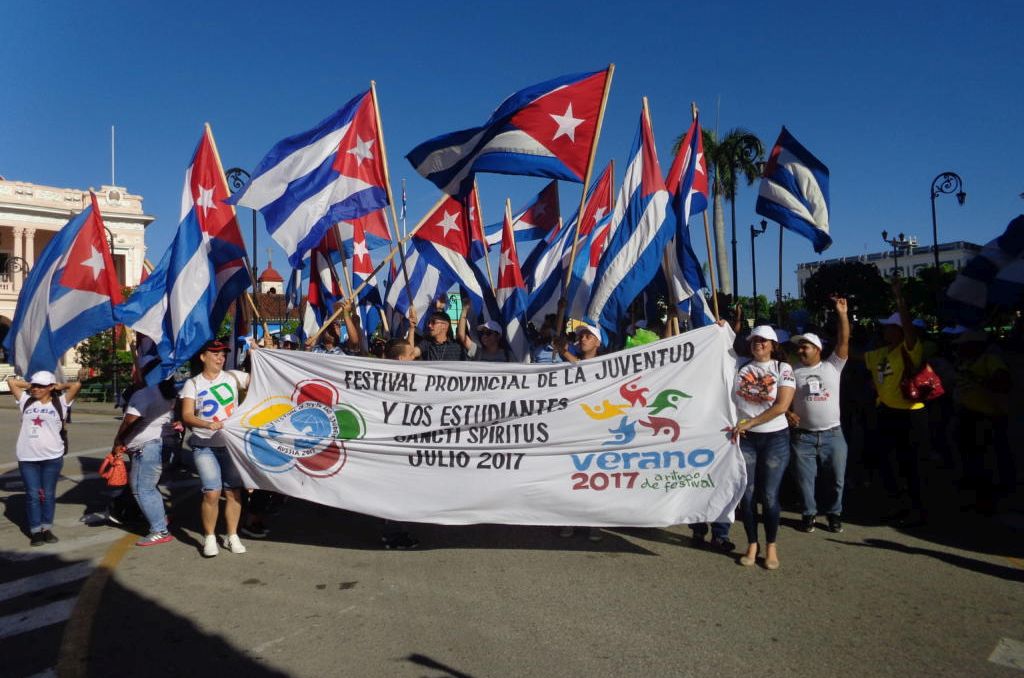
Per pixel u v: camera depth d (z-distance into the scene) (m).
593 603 4.73
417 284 10.95
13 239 41.44
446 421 5.95
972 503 7.18
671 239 6.97
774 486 5.39
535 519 5.79
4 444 13.88
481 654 4.00
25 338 6.97
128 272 41.94
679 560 5.64
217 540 6.45
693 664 3.85
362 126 7.21
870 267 27.61
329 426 6.00
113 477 6.34
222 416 5.93
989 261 9.16
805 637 4.17
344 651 4.08
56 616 4.77
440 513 5.85
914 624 4.32
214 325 6.77
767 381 5.48
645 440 5.74
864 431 8.02
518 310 8.28
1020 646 4.01
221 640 4.27
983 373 6.92
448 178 7.38
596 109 6.93
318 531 6.68
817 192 7.57
